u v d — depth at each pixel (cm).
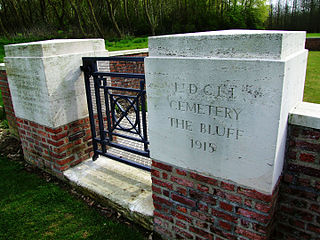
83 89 338
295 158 175
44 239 247
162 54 189
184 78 179
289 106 164
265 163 160
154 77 195
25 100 342
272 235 195
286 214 192
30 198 307
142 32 2684
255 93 151
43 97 308
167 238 239
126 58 263
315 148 165
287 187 185
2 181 344
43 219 273
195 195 204
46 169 359
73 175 324
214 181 189
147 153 287
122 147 310
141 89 265
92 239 244
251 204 176
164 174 219
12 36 1850
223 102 166
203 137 183
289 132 172
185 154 198
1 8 2225
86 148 359
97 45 344
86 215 276
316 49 1661
